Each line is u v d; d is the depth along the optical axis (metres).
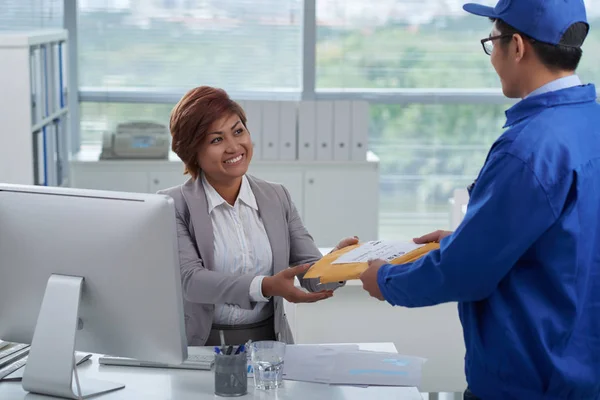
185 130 2.42
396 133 5.96
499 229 1.80
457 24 5.83
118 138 5.26
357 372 2.16
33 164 4.14
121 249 1.93
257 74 5.79
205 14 5.70
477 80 5.91
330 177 5.34
